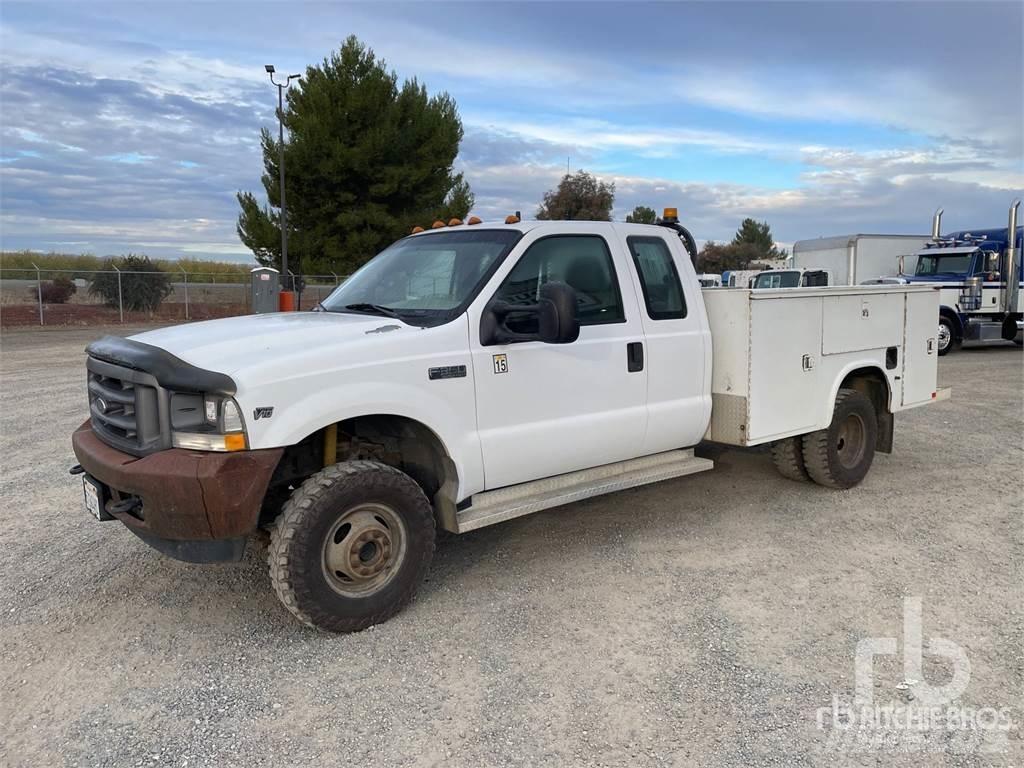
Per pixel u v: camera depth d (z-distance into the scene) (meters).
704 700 3.31
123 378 3.71
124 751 2.97
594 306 4.88
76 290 31.92
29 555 4.97
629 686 3.43
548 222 4.79
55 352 17.92
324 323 4.18
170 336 4.08
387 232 28.45
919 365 6.96
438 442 4.21
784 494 6.35
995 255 19.53
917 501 6.16
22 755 2.95
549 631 3.95
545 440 4.57
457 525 4.24
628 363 4.96
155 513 3.53
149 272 31.81
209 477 3.43
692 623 4.04
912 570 4.74
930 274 20.23
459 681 3.48
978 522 5.64
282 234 26.77
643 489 6.51
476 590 4.46
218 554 3.62
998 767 2.87
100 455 3.80
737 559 4.93
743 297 5.34
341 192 28.20
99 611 4.19
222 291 34.69
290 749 2.99
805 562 4.88
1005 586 4.49
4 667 3.61
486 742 3.03
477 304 4.32
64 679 3.50
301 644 3.82
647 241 5.28
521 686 3.43
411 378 4.00
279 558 3.67
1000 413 10.00
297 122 27.73
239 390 3.50
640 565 4.84
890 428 6.77
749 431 5.41
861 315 6.28
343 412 3.76
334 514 3.77
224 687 3.43
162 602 4.30
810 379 5.88
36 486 6.51
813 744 3.01
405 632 3.94
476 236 4.83
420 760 2.92
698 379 5.40
